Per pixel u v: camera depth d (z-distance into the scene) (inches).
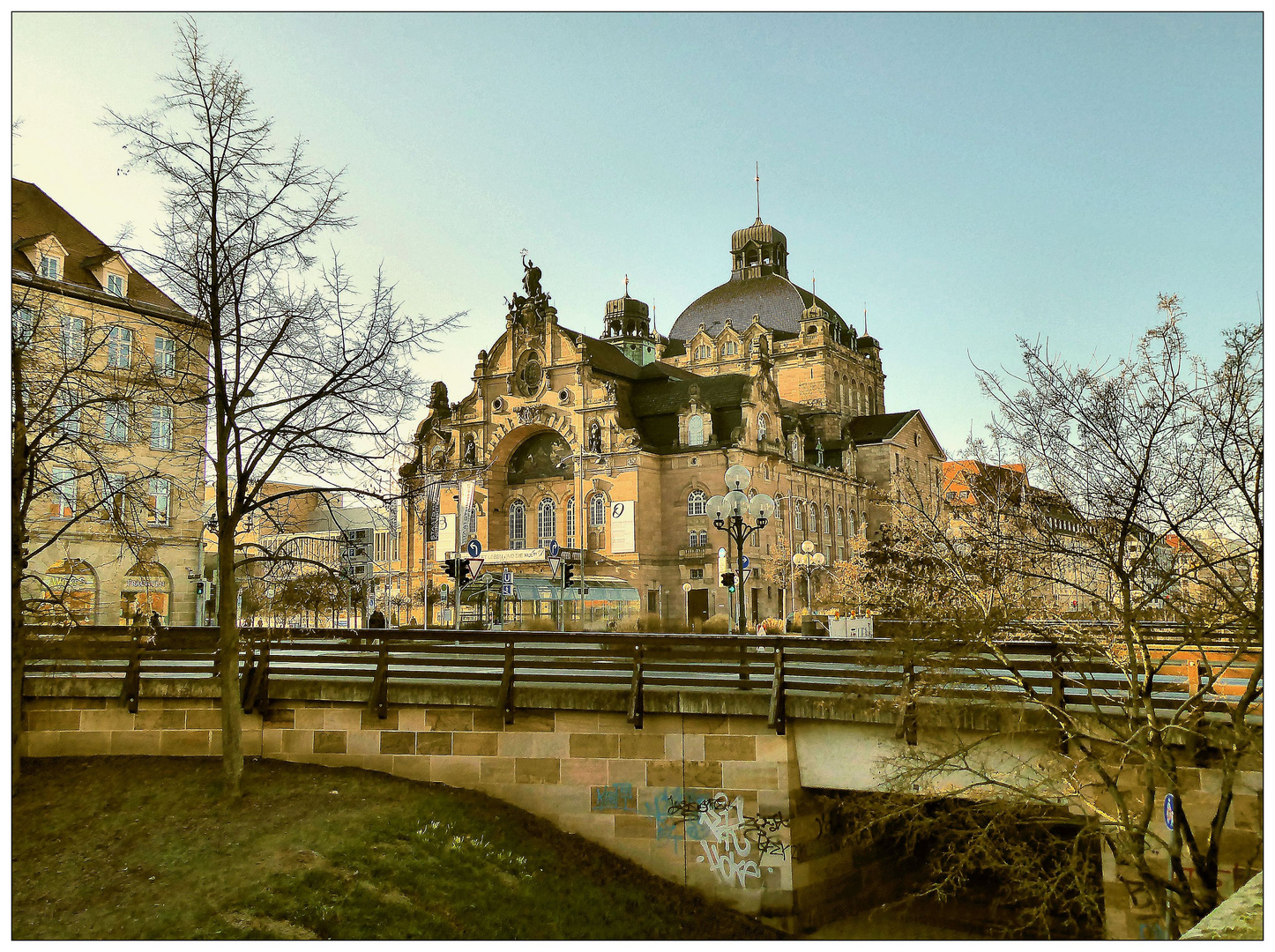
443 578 3408.0
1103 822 639.8
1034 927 845.2
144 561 1032.8
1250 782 669.3
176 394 929.5
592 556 3422.7
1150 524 633.6
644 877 843.4
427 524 1589.6
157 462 1197.1
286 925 695.1
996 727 732.0
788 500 3705.7
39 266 1818.4
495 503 3683.6
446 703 900.0
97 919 698.2
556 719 880.3
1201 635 640.4
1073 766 681.0
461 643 1110.4
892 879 997.2
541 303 3710.6
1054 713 684.1
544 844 845.8
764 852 820.6
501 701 880.3
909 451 4813.0
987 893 1003.3
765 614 3430.1
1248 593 630.5
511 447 3737.7
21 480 847.1
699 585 3356.3
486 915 748.0
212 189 805.2
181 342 863.7
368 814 824.3
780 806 820.6
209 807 844.0
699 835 839.1
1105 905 713.0
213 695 956.6
